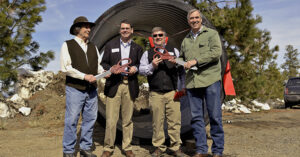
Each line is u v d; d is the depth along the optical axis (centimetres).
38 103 891
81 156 354
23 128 657
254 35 944
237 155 385
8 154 398
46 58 1027
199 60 324
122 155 389
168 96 370
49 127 662
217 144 336
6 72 855
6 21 885
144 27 678
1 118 758
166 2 452
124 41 382
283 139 504
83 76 328
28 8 974
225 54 436
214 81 333
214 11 959
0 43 894
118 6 446
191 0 959
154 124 377
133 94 370
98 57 367
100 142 488
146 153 405
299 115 921
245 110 1032
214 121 335
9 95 922
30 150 422
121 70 347
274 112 1056
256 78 1027
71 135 335
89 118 354
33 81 982
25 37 948
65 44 338
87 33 348
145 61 382
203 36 343
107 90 372
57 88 1008
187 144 443
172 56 346
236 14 933
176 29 563
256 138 516
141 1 448
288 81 1343
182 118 497
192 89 351
